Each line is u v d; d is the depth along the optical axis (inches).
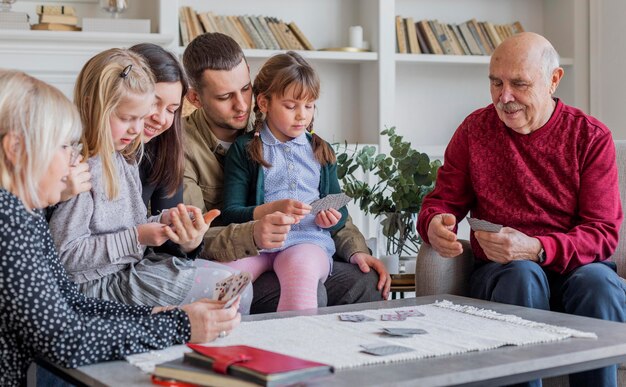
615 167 92.6
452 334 61.9
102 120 73.9
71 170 68.7
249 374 47.3
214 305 61.9
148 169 87.7
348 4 163.3
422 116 167.9
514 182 94.2
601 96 159.8
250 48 149.7
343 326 65.7
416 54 157.1
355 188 111.3
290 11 160.7
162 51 85.7
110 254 74.4
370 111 158.1
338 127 163.3
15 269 53.0
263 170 99.7
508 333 62.2
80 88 75.8
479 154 96.0
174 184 88.7
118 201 78.5
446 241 88.5
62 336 53.9
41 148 54.2
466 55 161.3
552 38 170.4
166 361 52.9
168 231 74.7
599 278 82.4
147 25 141.5
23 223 53.8
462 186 98.7
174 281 79.4
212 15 148.9
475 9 170.4
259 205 95.7
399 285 103.4
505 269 84.4
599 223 89.4
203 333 59.5
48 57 137.1
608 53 157.9
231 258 91.2
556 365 55.6
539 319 69.2
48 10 138.8
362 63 161.6
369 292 97.8
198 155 102.5
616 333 63.0
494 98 93.2
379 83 153.9
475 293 90.2
